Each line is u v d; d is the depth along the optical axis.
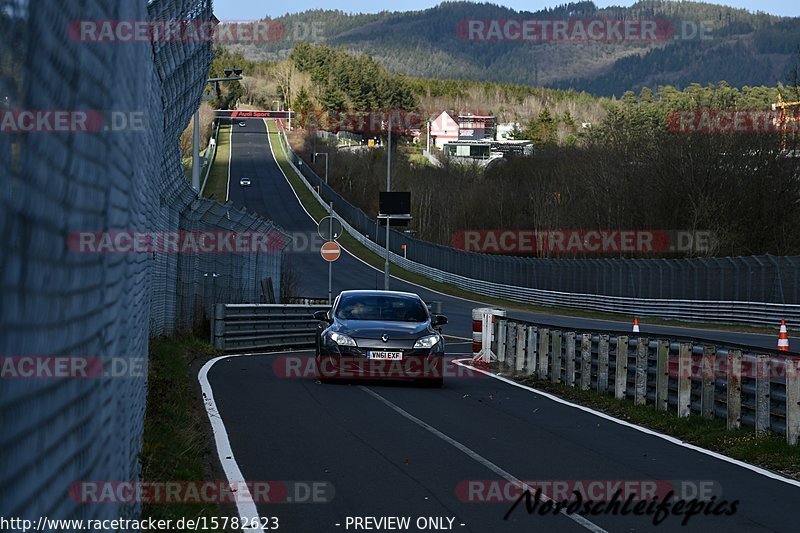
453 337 63.81
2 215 3.97
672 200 109.00
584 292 105.19
